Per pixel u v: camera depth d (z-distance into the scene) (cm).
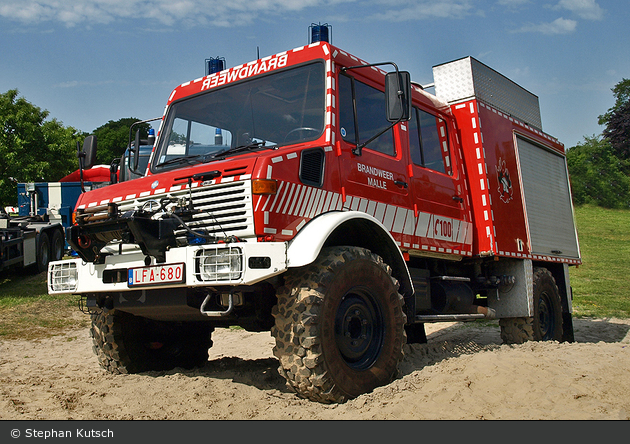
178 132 547
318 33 533
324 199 437
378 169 504
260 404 395
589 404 379
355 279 422
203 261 384
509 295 716
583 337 916
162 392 431
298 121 477
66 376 533
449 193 616
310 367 380
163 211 432
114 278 434
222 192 404
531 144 796
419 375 443
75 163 2911
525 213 732
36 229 1387
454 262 666
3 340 831
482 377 432
